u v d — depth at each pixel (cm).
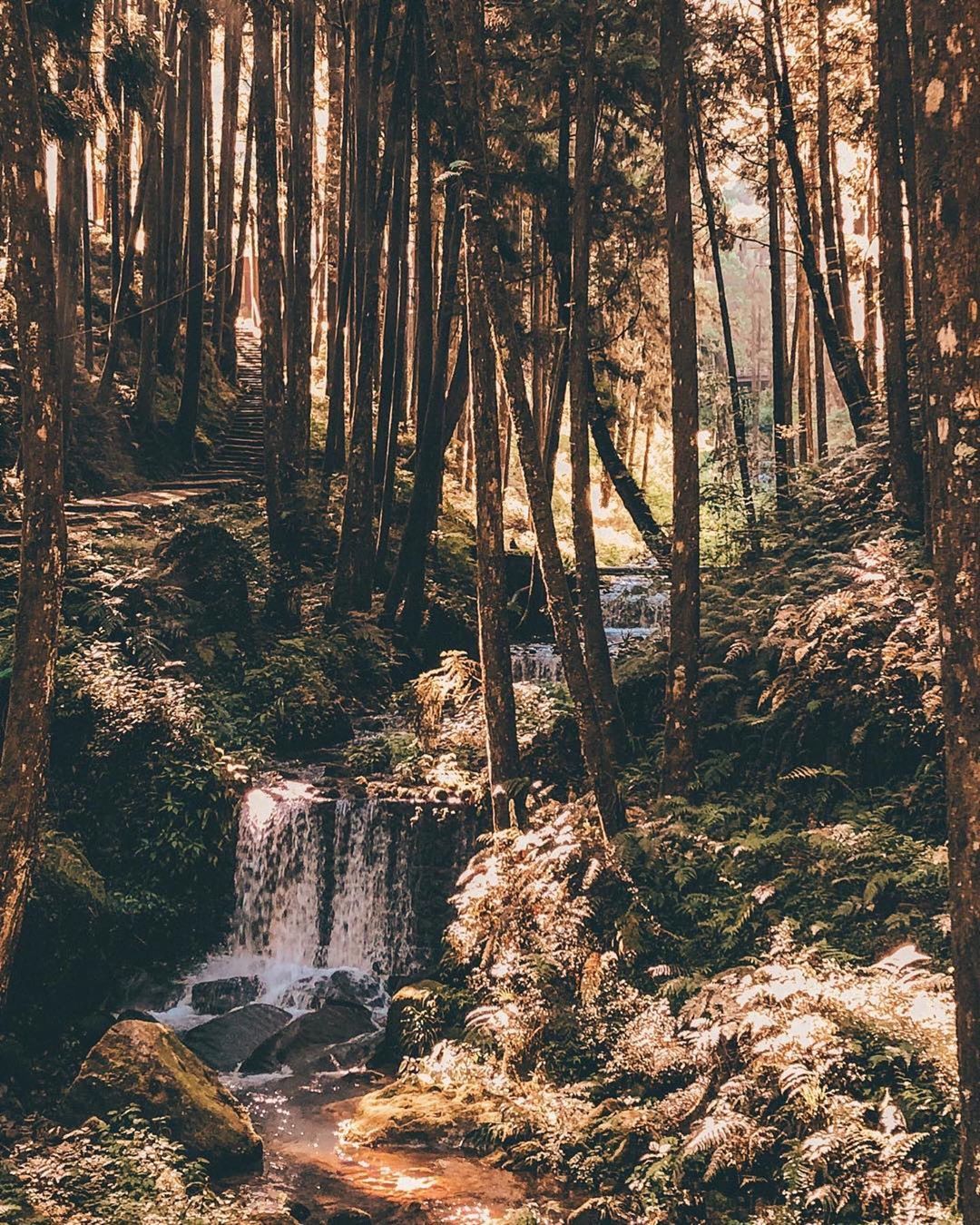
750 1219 641
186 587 1448
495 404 1025
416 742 1276
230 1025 968
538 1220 685
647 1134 743
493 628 1030
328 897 1128
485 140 939
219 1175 746
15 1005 915
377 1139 800
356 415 1570
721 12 1403
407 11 1468
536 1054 860
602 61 1358
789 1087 659
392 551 1833
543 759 1111
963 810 371
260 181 1502
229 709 1342
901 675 957
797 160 1405
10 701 759
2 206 1850
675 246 948
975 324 370
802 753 994
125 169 2086
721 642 1118
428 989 965
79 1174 666
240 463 2195
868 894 805
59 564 767
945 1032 649
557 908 909
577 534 1056
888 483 1216
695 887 923
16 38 737
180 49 2272
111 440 1994
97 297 2361
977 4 366
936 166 374
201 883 1112
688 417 962
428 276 1633
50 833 1034
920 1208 588
